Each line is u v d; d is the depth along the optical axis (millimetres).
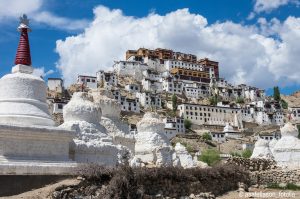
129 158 36750
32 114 29328
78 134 32562
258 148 60031
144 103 184375
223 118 192000
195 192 28953
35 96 30281
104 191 23062
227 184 34031
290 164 51125
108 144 33312
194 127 175750
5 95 29703
